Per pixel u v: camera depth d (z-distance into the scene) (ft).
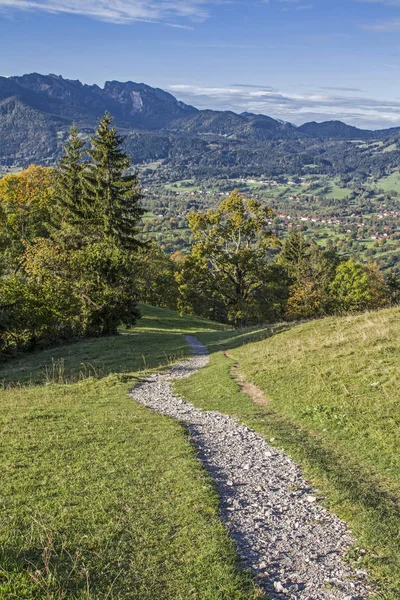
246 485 36.32
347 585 23.58
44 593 20.90
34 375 100.63
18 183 257.34
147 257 268.62
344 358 68.28
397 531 28.53
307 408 54.60
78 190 208.64
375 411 49.37
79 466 39.32
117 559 24.68
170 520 29.32
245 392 67.92
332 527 29.68
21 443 46.39
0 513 29.78
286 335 100.17
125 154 189.67
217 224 198.29
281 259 292.81
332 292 258.37
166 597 21.91
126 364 106.52
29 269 173.27
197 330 196.65
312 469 38.68
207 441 47.88
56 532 26.99
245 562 25.44
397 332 73.05
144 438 47.91
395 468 38.01
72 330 150.92
